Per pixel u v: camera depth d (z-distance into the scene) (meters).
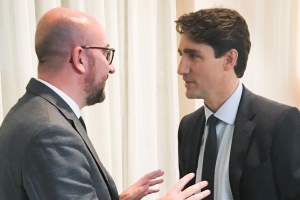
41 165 0.75
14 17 1.31
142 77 1.90
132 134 1.80
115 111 1.74
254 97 1.07
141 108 1.91
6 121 0.88
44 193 0.75
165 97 2.05
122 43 1.81
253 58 2.19
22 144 0.78
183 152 1.23
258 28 2.19
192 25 1.04
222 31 1.00
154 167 1.96
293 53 2.28
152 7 1.89
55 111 0.84
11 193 0.82
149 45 1.90
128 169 1.82
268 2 2.20
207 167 1.08
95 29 0.92
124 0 1.80
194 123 1.22
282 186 0.96
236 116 1.05
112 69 1.00
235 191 0.98
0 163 0.85
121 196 1.08
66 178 0.76
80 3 1.54
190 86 1.09
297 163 0.96
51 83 0.89
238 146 1.00
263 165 0.95
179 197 0.83
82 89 0.92
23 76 1.33
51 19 0.89
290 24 2.25
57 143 0.77
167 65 2.03
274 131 0.96
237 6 2.11
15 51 1.33
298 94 2.33
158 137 2.07
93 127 1.68
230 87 1.06
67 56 0.88
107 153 1.69
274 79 2.26
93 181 0.86
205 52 1.03
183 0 2.07
